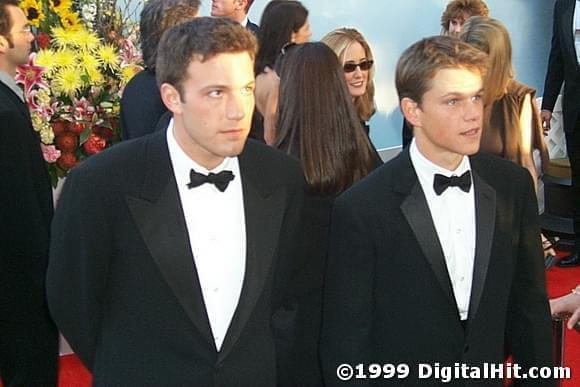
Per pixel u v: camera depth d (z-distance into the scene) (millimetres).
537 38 6855
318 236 2227
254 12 5234
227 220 1820
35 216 2910
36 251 2924
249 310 1791
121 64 3785
